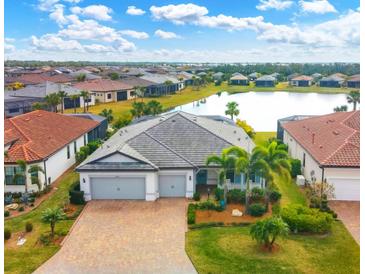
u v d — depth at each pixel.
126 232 27.67
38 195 34.91
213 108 97.69
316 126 45.22
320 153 35.50
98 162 34.03
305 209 28.11
